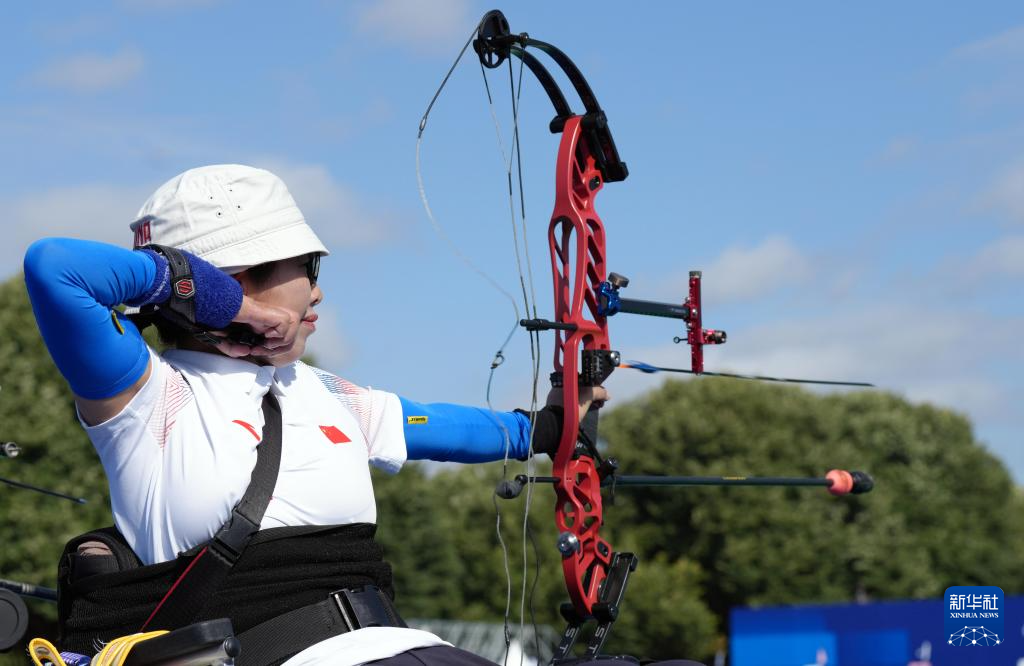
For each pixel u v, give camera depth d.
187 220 3.88
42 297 3.38
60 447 43.06
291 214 4.00
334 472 3.87
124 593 3.62
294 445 3.84
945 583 74.06
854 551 69.06
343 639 3.61
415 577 63.41
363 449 4.11
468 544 65.38
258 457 3.76
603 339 5.23
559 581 55.31
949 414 79.00
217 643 3.23
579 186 5.28
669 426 67.81
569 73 5.18
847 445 72.75
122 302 3.58
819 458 69.69
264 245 3.89
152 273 3.60
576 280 5.11
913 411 79.50
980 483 77.44
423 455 4.56
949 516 75.44
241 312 3.76
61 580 3.77
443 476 72.94
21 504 42.00
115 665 3.29
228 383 3.81
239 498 3.67
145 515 3.67
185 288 3.63
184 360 3.87
